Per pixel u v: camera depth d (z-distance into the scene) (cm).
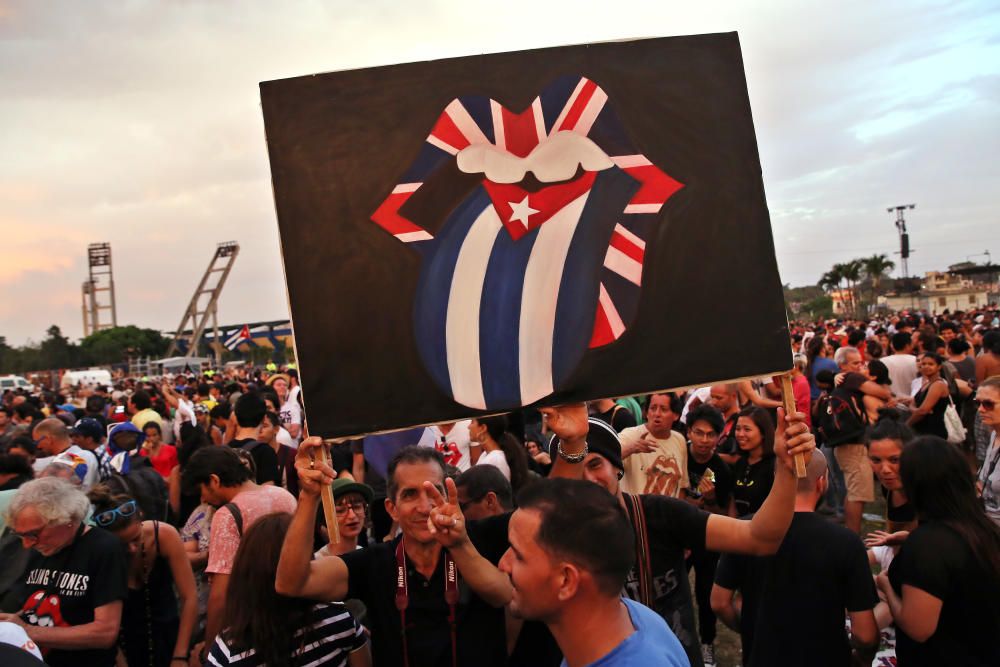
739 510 509
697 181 275
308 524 239
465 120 268
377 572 263
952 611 285
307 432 248
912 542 293
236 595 268
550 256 269
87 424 702
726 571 346
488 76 270
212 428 933
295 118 260
